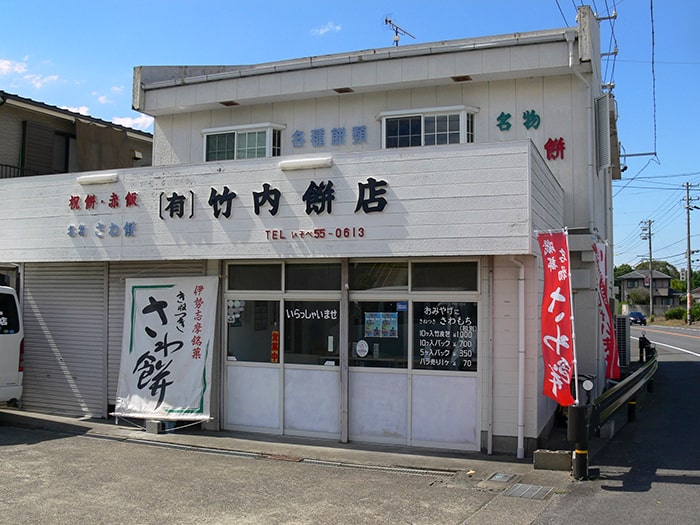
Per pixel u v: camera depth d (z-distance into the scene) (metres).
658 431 9.75
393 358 8.78
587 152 10.80
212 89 12.48
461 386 8.43
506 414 8.16
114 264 10.84
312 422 9.20
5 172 14.57
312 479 7.12
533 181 7.82
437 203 7.96
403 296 8.75
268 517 5.84
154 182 9.61
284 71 11.99
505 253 7.66
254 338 9.66
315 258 9.04
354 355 8.98
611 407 9.11
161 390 9.82
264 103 12.52
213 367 9.75
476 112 11.29
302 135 12.24
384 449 8.51
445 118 11.36
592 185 10.74
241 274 9.80
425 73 11.20
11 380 10.48
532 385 8.09
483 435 8.25
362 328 8.98
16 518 5.77
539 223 8.23
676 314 62.44
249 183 8.98
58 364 11.21
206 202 9.23
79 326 11.09
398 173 8.16
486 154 7.79
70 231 10.19
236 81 12.31
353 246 8.32
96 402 10.80
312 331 9.33
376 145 11.79
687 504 6.05
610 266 17.17
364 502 6.27
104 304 10.86
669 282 83.12
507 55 10.81
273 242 8.78
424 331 8.66
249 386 9.62
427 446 8.53
